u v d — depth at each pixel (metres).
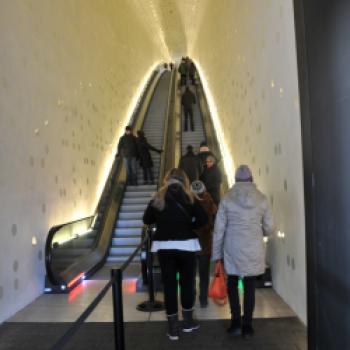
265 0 4.62
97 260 6.28
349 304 1.73
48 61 5.32
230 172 8.19
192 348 3.21
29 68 4.67
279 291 4.36
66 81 6.07
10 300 4.04
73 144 6.35
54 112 5.50
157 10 19.08
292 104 3.64
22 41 4.49
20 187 4.34
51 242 4.80
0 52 3.96
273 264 4.60
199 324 3.71
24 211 4.42
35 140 4.79
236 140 7.25
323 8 1.83
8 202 4.04
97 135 7.96
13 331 3.67
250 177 3.55
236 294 3.46
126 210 8.04
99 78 8.30
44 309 4.29
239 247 3.33
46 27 5.28
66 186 5.94
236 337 3.38
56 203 5.48
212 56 11.71
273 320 3.68
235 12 7.02
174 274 3.46
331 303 1.88
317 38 1.90
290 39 3.65
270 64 4.46
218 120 10.55
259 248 3.37
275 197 4.38
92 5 7.92
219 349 3.17
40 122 4.97
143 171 9.41
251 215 3.37
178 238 3.45
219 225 3.44
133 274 5.84
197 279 5.14
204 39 14.23
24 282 4.38
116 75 10.09
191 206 3.48
